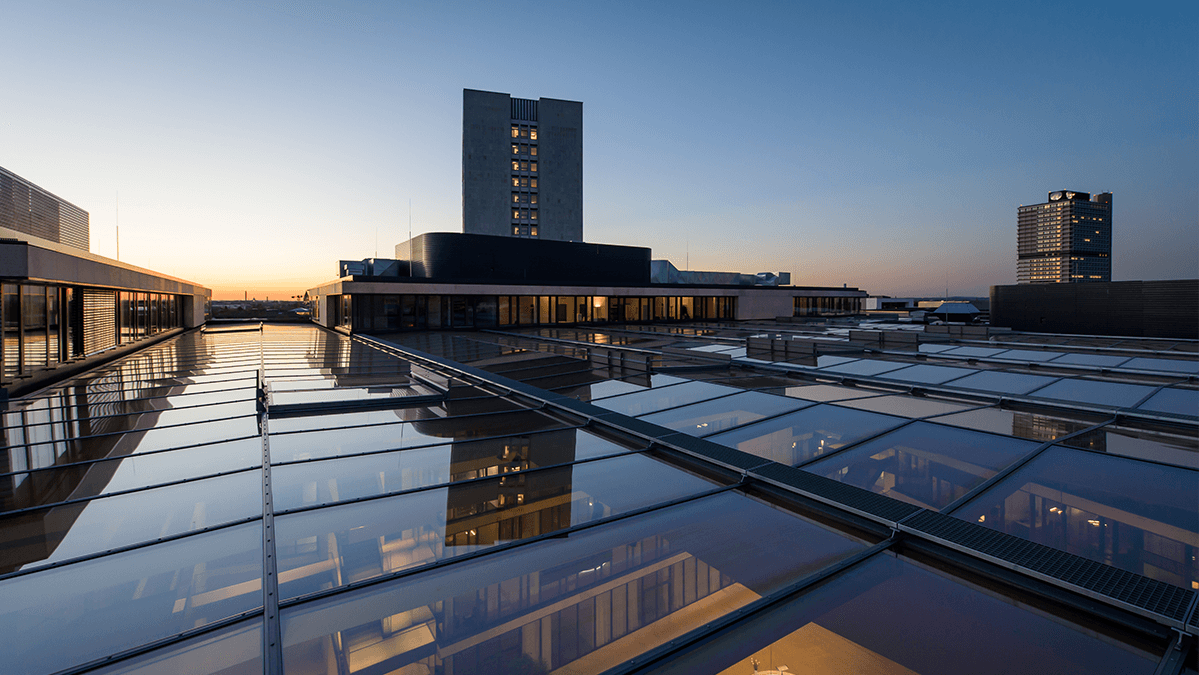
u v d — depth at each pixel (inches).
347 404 441.4
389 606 156.3
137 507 228.4
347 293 1298.0
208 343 1168.8
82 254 634.8
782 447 319.3
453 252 1533.0
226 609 154.5
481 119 3469.5
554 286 1477.6
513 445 331.3
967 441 323.6
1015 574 168.7
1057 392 454.9
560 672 130.2
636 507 231.6
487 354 807.1
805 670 130.1
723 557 187.6
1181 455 292.4
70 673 125.8
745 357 732.7
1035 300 1371.8
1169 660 131.0
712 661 134.0
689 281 2076.8
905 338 873.5
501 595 162.9
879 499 227.1
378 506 229.9
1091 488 249.9
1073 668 129.3
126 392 523.2
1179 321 1118.4
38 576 169.8
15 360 564.7
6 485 257.1
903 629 145.8
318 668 129.6
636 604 158.2
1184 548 193.6
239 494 243.9
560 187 3602.4
